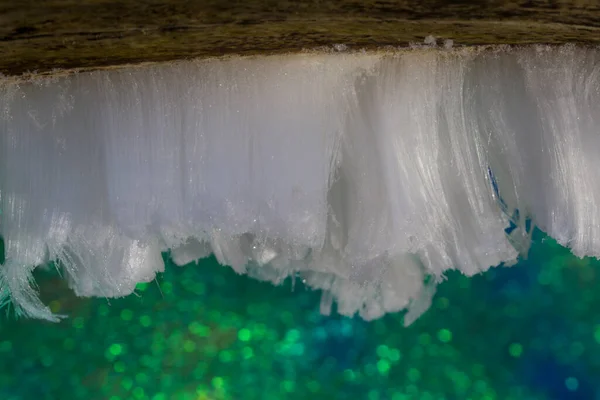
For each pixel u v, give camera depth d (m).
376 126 0.14
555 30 0.13
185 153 0.13
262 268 0.15
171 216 0.13
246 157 0.13
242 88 0.13
